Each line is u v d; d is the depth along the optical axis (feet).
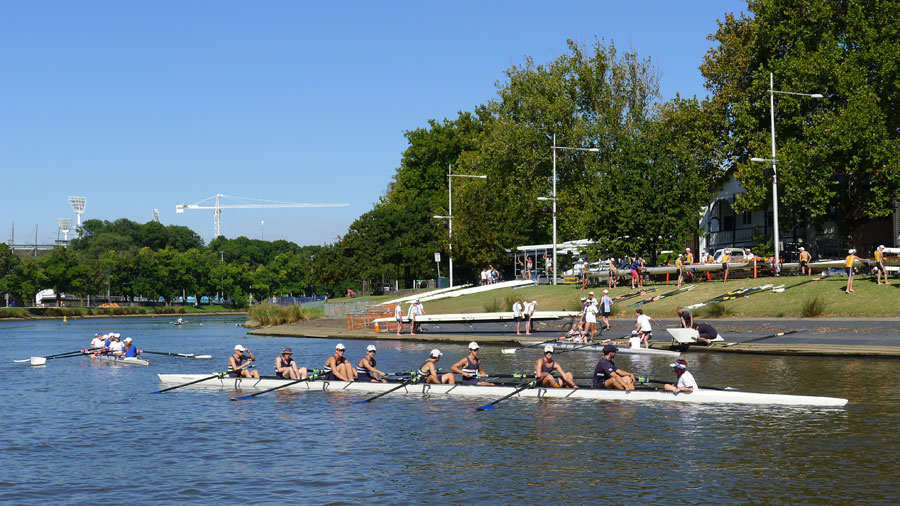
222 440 63.31
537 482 49.60
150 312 483.51
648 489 47.57
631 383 79.15
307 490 48.88
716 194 213.87
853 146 164.76
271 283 578.25
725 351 113.60
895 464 51.52
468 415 71.67
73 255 464.24
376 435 64.03
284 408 77.36
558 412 71.97
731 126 193.67
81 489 49.98
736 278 164.45
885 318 119.96
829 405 71.10
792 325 123.95
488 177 253.65
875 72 173.58
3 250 434.71
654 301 156.15
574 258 256.11
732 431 62.08
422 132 373.40
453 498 46.78
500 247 239.91
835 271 158.30
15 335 234.99
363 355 130.31
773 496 45.65
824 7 177.68
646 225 177.78
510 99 244.63
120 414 76.23
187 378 95.76
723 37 195.83
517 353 124.57
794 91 174.29
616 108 227.81
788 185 169.68
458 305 197.98
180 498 47.75
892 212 182.80
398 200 360.69
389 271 306.55
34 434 66.85
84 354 136.36
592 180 224.74
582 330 131.54
